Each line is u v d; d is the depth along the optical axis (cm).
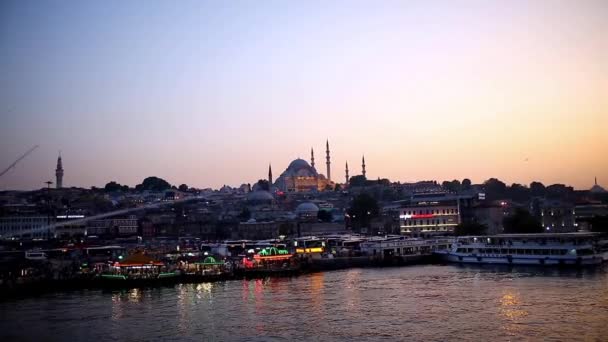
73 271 16875
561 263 18488
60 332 10512
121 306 12962
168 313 12006
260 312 11862
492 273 17238
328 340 9419
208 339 9750
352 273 19075
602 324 9750
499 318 10469
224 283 16738
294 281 17038
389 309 11731
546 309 11050
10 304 13475
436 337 9344
